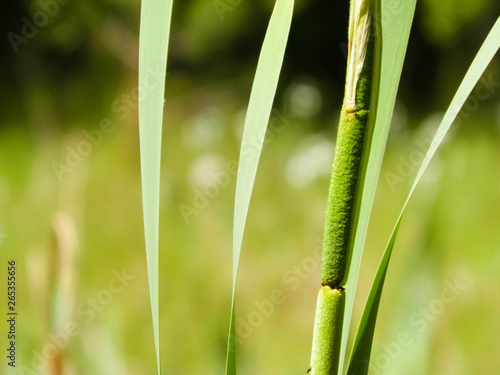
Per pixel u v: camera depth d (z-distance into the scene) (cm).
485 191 423
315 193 570
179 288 336
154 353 275
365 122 106
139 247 397
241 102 884
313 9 1024
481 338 272
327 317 106
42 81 758
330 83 1020
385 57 107
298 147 716
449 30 911
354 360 109
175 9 969
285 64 1041
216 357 263
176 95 876
